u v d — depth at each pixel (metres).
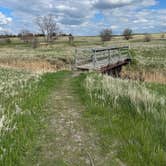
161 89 11.02
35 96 8.41
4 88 9.42
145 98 6.95
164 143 4.68
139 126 5.45
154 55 36.88
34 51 48.00
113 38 123.00
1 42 90.38
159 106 6.70
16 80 11.72
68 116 6.71
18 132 5.09
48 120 6.39
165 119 5.52
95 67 18.59
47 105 7.82
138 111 6.26
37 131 5.60
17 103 7.21
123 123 5.81
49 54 36.59
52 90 10.36
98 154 4.59
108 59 22.36
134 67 27.69
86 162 4.32
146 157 4.29
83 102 8.15
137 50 41.00
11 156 4.19
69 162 4.32
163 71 25.73
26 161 4.30
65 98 8.83
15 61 29.12
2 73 15.20
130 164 4.21
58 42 92.19
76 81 12.75
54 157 4.47
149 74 23.64
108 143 5.00
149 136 4.92
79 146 4.91
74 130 5.71
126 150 4.56
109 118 6.29
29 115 6.28
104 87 9.07
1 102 7.18
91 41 97.56
